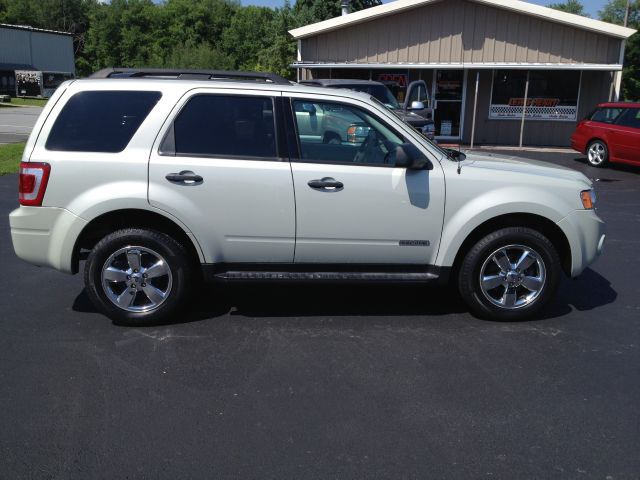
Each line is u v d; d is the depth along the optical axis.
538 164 5.36
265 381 3.92
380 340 4.59
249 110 4.67
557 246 5.11
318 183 4.61
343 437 3.31
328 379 3.96
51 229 4.57
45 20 77.00
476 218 4.73
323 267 4.84
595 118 15.10
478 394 3.79
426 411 3.58
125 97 4.61
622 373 4.10
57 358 4.21
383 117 4.77
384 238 4.76
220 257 4.74
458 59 19.44
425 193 4.70
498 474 3.01
